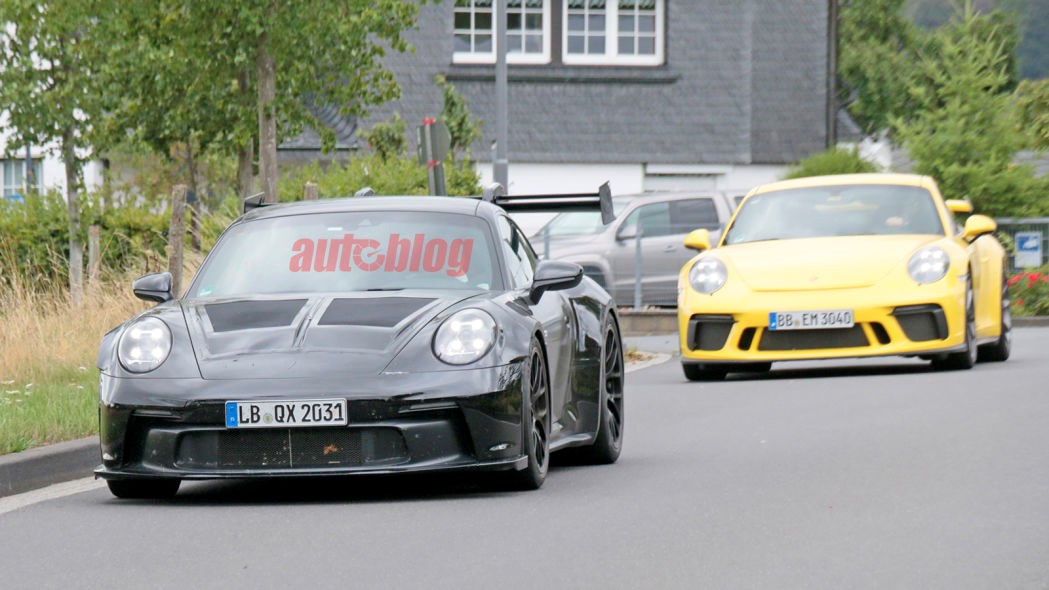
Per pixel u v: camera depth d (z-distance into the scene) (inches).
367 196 1123.3
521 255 1079.0
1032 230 3112.7
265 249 1040.8
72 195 2933.1
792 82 4753.9
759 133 4734.3
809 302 1601.9
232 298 982.4
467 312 926.4
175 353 915.4
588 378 1067.3
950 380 1521.9
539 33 4566.9
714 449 1121.4
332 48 2288.4
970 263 1659.7
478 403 896.3
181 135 2854.3
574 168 4569.4
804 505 855.7
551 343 995.3
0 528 853.2
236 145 2765.7
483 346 908.6
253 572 706.8
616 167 4586.6
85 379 1630.2
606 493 926.4
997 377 1537.9
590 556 729.0
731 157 4621.1
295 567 716.7
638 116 4594.0
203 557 747.4
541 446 961.5
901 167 3417.8
